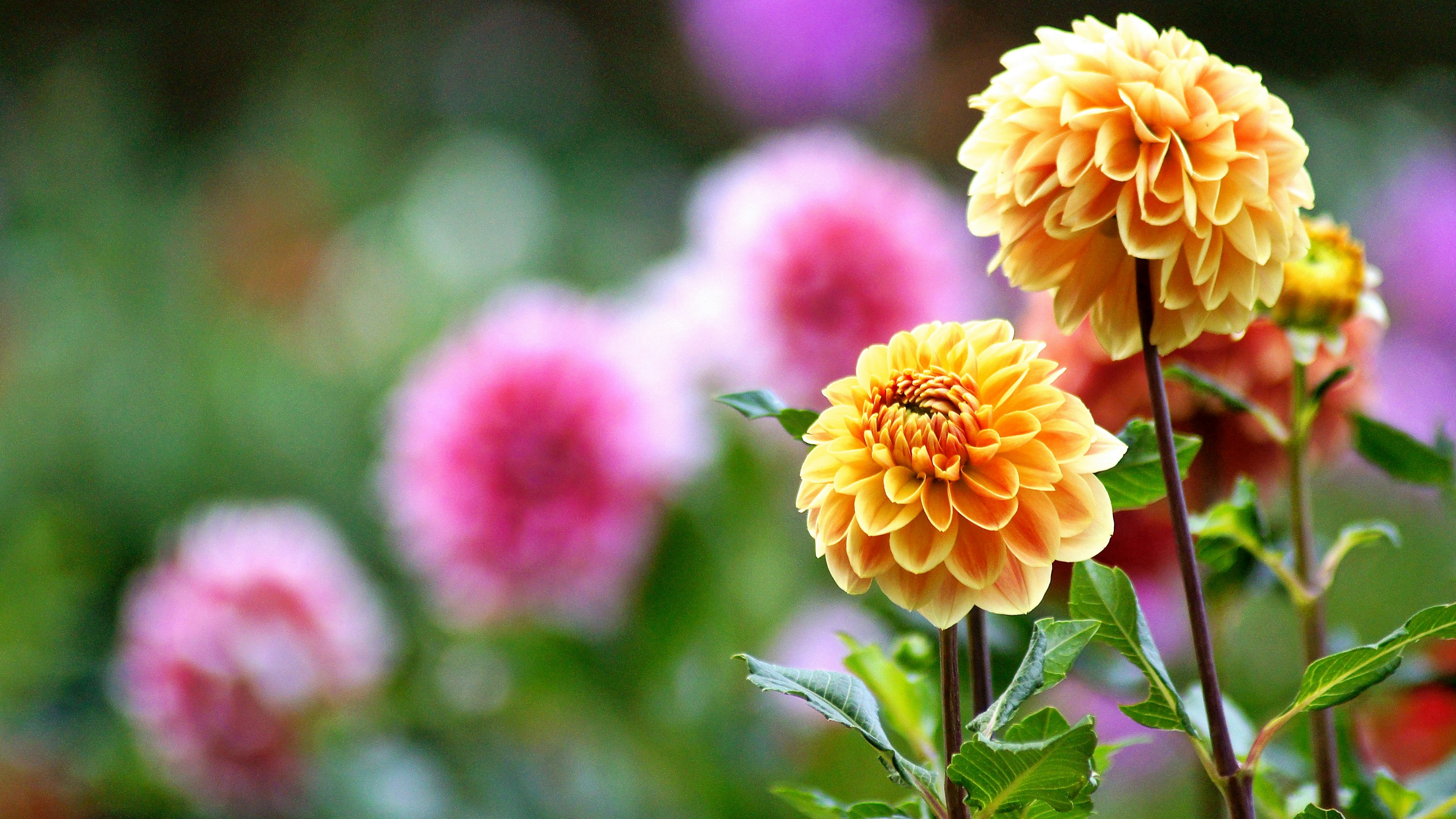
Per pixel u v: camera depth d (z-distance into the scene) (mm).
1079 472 824
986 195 938
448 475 1749
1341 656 880
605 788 1773
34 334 2041
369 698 1806
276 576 1779
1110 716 1700
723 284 1766
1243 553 1462
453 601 1765
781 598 1790
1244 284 883
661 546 1773
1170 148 881
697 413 1790
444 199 2221
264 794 1773
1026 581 820
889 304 1755
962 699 1399
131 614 1934
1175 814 1748
